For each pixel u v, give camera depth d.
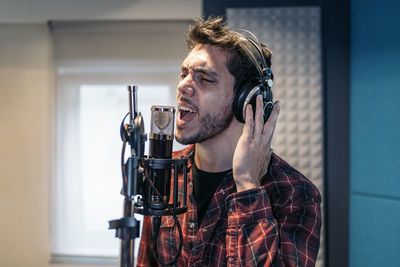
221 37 0.92
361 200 1.99
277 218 0.94
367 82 1.95
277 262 0.83
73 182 2.65
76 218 2.65
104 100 2.64
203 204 1.00
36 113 2.65
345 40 2.12
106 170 2.66
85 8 2.58
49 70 2.65
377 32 1.88
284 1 2.16
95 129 2.65
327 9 2.14
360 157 2.01
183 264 0.99
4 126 2.65
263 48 1.03
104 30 2.59
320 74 2.16
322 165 2.15
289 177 0.98
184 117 0.94
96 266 2.62
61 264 2.63
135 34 2.60
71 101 2.65
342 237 2.10
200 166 1.02
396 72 1.75
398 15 1.73
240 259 0.84
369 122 1.93
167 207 0.81
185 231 1.00
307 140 2.16
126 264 0.73
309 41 2.17
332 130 2.12
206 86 0.91
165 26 2.56
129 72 2.63
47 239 2.64
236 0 2.18
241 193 0.88
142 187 0.80
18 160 2.65
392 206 1.77
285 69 2.17
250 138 0.90
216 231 0.95
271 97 0.97
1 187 2.64
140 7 2.57
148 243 1.13
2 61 2.65
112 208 2.65
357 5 2.05
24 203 2.65
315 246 0.90
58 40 2.62
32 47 2.65
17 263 2.63
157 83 2.62
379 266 1.84
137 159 0.75
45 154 2.65
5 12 2.62
